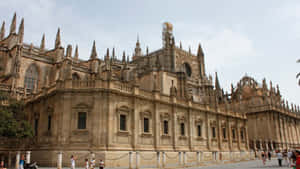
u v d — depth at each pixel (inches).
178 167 1368.1
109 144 1417.3
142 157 1561.3
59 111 1455.5
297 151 854.5
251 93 3838.6
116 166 1396.4
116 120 1499.8
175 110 1936.5
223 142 2389.3
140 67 3250.5
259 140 3085.6
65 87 1480.1
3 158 1702.8
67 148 1392.7
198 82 3718.0
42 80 2500.0
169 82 2915.8
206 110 2245.3
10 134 1445.6
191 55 3811.5
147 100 1736.0
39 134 1611.7
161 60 3508.9
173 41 3553.2
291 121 3949.3
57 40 2674.7
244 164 1694.1
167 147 1798.7
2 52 2404.0
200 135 2139.5
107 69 2287.2
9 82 2212.1
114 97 1514.5
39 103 1728.6
